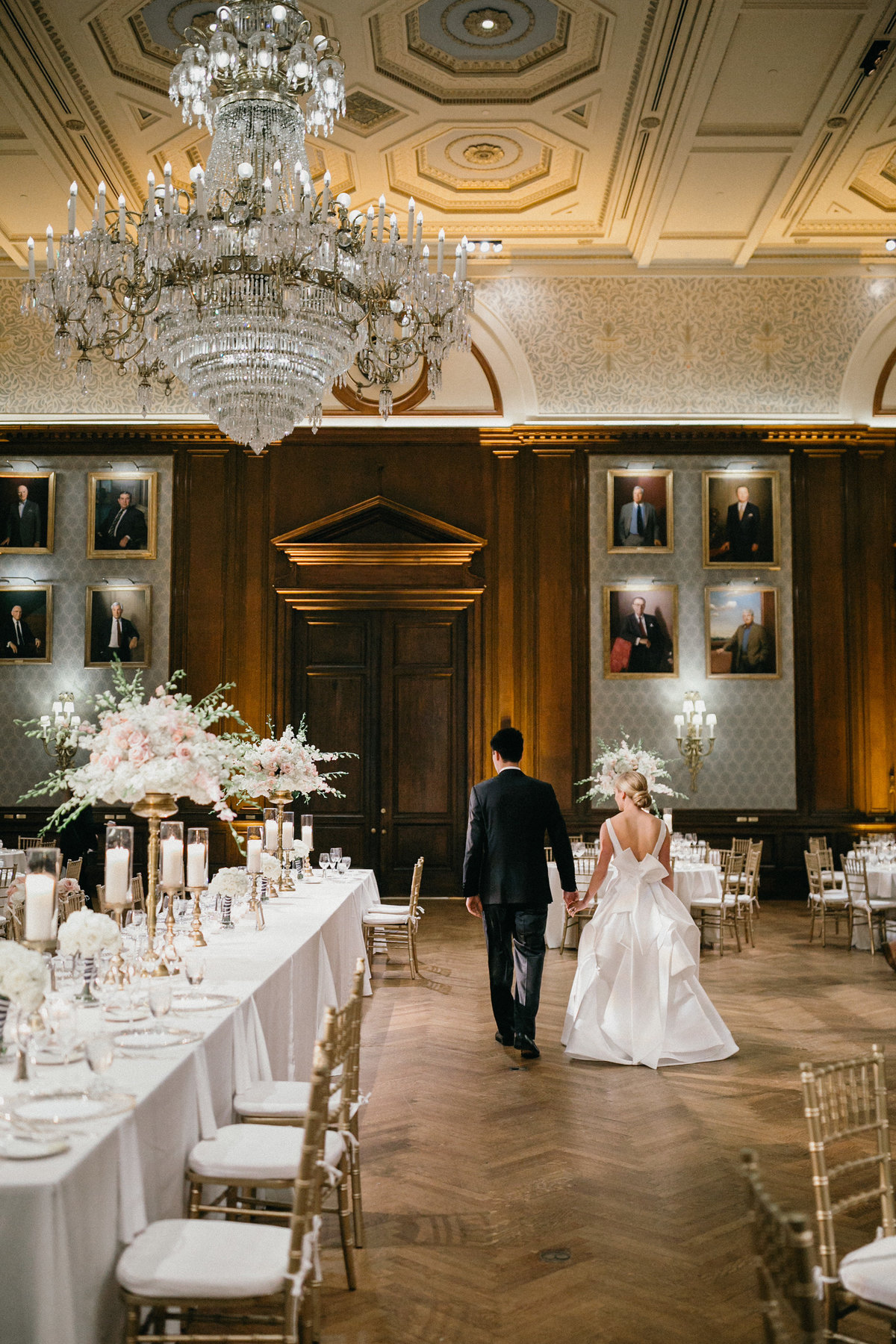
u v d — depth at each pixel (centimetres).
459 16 873
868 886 945
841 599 1353
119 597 1348
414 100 988
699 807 1333
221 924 506
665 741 1338
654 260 1289
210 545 1355
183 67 645
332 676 1355
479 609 1352
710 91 945
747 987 783
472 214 1214
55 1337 199
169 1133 267
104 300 659
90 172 1087
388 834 1339
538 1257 337
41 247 1244
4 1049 285
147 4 845
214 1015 325
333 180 1131
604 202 1190
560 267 1302
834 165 1098
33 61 900
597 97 980
